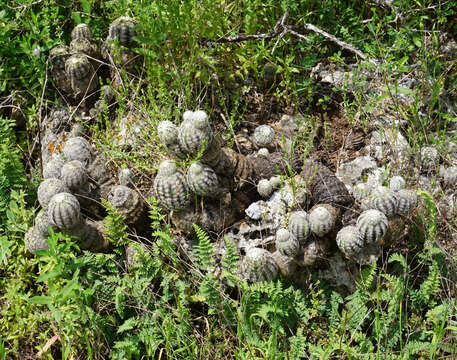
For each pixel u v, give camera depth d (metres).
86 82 1.28
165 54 1.21
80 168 1.06
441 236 1.11
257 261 0.95
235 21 1.29
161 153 1.17
